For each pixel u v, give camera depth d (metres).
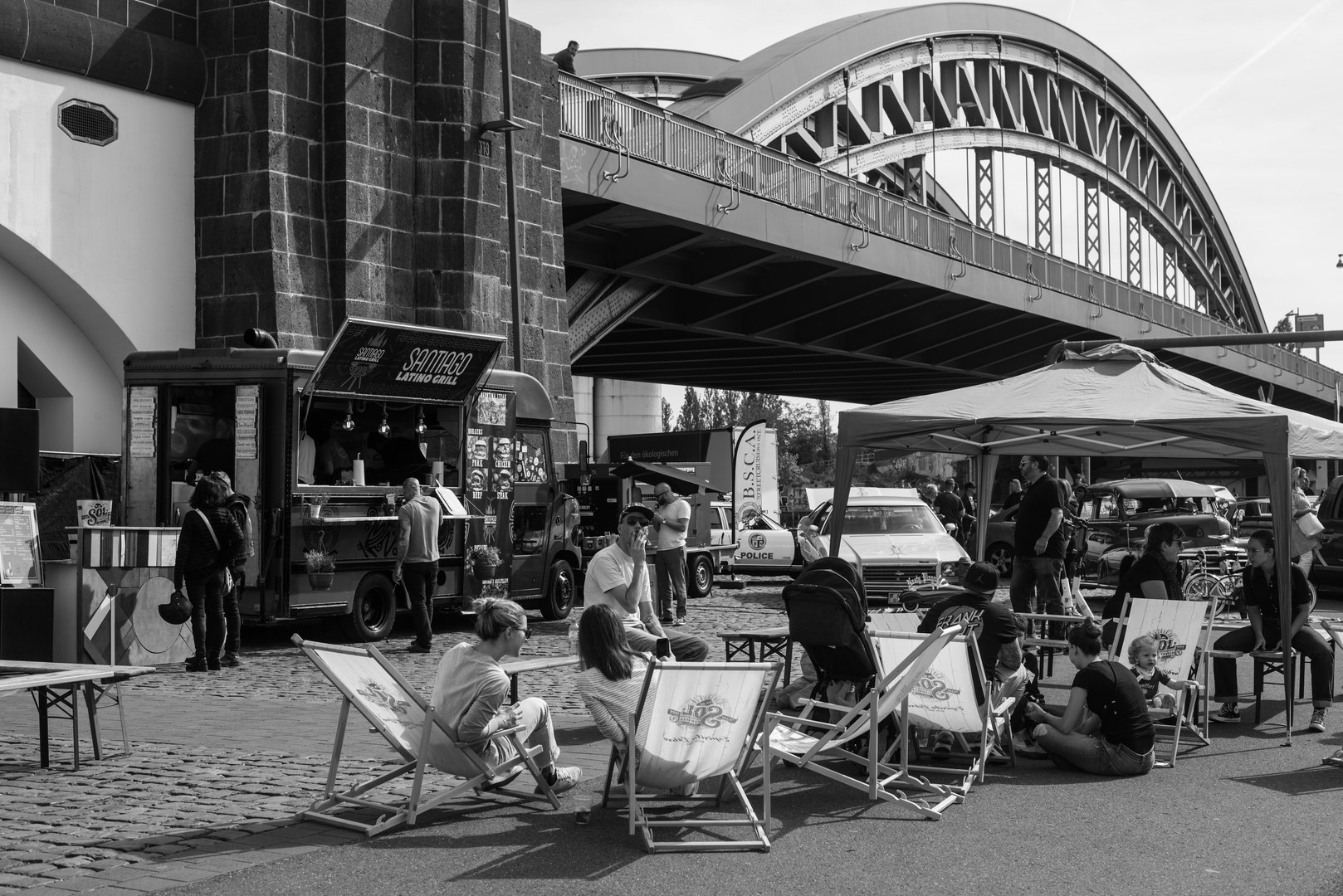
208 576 12.92
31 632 12.36
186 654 13.44
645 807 7.29
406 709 7.12
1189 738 9.95
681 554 17.94
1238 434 11.34
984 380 58.84
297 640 6.89
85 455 19.64
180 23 20.12
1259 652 10.41
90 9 19.05
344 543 15.25
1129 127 74.56
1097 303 48.97
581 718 10.34
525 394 18.33
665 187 28.48
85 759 8.49
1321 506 23.03
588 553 22.16
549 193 25.22
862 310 41.12
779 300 39.38
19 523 15.10
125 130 19.52
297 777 7.93
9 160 18.28
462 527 16.94
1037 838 6.78
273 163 19.78
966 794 7.85
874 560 19.78
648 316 36.81
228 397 15.09
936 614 9.15
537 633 16.97
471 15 21.97
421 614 14.76
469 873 6.04
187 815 7.02
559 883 5.90
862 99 48.88
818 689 8.64
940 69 55.66
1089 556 25.55
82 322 19.78
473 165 21.83
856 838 6.77
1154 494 25.70
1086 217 70.25
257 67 19.84
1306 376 74.44
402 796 7.39
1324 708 10.19
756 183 31.31
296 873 6.00
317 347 20.08
